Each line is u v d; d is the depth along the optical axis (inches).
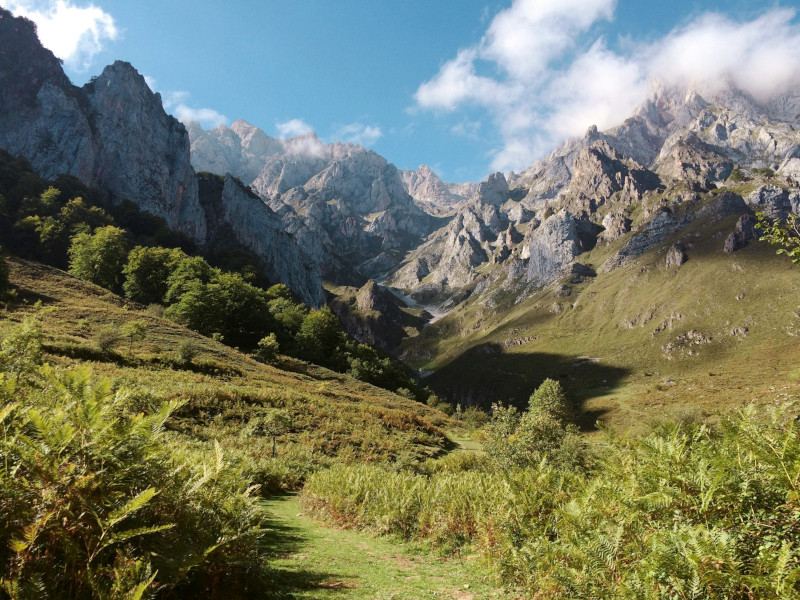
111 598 145.3
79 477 165.2
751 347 6924.2
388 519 539.2
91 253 3737.7
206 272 4234.7
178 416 1278.3
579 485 409.4
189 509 217.0
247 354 3154.5
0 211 4237.2
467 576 364.8
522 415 982.4
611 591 181.3
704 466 194.1
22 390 219.3
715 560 151.9
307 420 1615.4
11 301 2394.2
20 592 136.6
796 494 157.9
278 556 382.0
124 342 2148.1
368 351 5374.0
